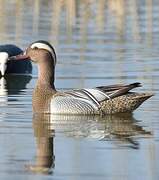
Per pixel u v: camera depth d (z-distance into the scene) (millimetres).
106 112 17188
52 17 31438
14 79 22938
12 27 29328
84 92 17250
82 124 16344
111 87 17266
